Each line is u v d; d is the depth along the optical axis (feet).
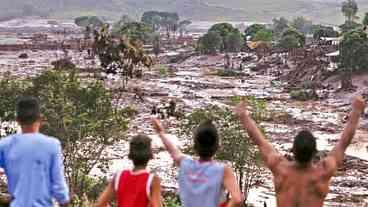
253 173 195.62
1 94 193.67
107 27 392.68
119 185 39.45
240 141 178.70
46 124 173.06
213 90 510.99
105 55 389.80
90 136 180.96
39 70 608.60
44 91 183.32
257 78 608.60
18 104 40.47
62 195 39.86
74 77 192.44
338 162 38.83
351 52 503.20
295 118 376.48
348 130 39.19
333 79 524.52
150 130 317.22
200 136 39.73
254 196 205.98
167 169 237.04
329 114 398.83
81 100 184.24
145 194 39.01
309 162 39.04
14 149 39.55
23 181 39.11
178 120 330.34
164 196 179.32
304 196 38.34
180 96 462.60
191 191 39.06
